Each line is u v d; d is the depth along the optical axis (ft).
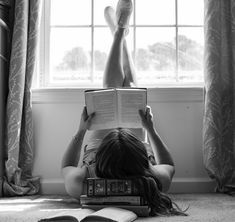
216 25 7.57
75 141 6.19
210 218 4.70
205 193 7.39
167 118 7.93
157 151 6.06
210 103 7.40
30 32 7.68
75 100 7.93
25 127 7.54
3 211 5.41
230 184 7.37
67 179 5.76
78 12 8.84
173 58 8.80
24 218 4.83
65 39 8.84
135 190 4.74
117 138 5.05
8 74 7.72
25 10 7.59
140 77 8.79
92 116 6.09
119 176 4.79
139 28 8.82
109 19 7.68
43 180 7.78
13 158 7.23
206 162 7.36
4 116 7.47
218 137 7.33
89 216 4.14
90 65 8.84
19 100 7.38
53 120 7.93
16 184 7.24
